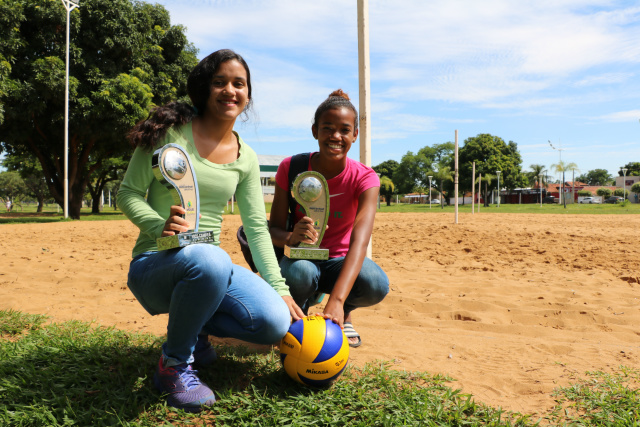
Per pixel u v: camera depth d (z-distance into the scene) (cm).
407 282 545
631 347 336
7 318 360
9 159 3469
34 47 1853
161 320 391
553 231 1177
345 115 279
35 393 220
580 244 890
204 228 238
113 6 1903
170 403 217
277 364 278
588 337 363
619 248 830
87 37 1892
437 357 311
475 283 544
